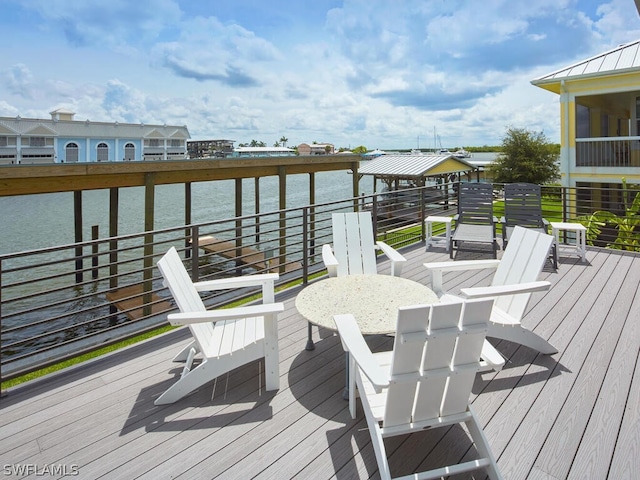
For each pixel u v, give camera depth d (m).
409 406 1.83
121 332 3.66
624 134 12.44
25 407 2.42
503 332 2.80
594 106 10.45
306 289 3.12
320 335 3.33
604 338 3.14
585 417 2.21
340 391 2.54
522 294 2.91
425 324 1.71
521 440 2.04
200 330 2.56
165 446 2.07
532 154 23.94
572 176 9.66
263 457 1.98
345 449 2.03
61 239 14.23
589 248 6.24
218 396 2.51
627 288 4.30
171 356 3.04
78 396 2.53
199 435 2.15
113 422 2.27
